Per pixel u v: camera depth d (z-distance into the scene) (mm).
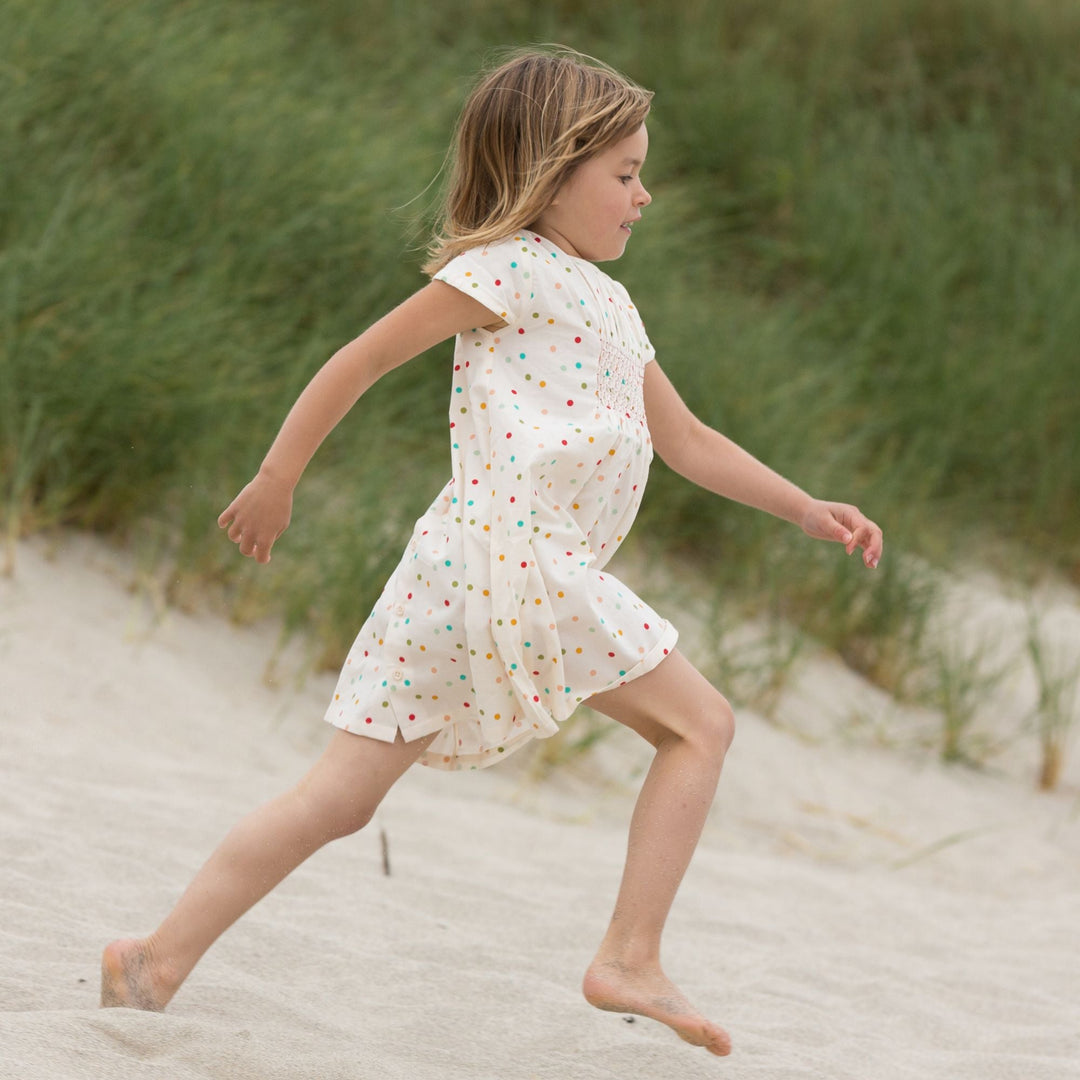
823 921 9500
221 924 5320
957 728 14703
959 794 14055
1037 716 15836
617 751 13086
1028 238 21406
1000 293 20656
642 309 16422
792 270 20734
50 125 14695
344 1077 5035
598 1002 5215
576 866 9859
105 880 7484
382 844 8602
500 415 5344
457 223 5969
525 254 5539
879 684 15781
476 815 10883
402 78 20156
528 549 5191
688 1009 5156
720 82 22438
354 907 7785
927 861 12398
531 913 8305
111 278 13109
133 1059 4789
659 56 22688
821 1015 7086
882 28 24859
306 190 15227
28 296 12531
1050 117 23938
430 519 5418
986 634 16906
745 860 11258
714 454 6332
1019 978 8453
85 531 12867
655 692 5387
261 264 14680
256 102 16312
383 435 14008
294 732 11562
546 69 5777
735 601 15703
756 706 14461
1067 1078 6324
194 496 12773
